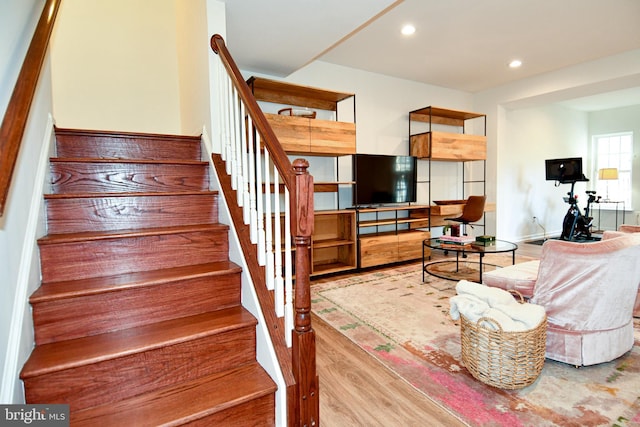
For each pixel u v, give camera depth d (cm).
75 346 134
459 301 193
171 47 332
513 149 636
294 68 383
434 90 561
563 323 196
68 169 194
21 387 115
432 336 245
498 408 163
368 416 159
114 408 127
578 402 166
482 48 413
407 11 326
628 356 210
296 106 421
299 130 377
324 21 274
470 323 186
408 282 383
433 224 533
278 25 279
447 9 323
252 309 165
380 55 432
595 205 761
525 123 654
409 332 252
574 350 193
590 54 436
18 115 107
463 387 181
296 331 138
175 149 251
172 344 140
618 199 733
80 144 220
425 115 550
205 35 241
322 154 424
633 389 176
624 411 159
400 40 389
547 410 160
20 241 132
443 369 200
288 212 144
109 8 307
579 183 776
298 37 303
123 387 133
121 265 169
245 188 189
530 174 672
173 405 129
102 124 304
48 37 144
